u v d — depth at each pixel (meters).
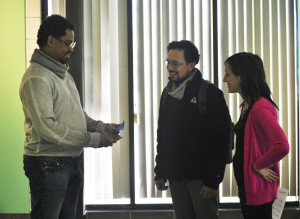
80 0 4.07
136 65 4.24
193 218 2.65
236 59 2.24
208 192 2.41
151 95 4.24
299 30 4.16
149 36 4.23
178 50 2.53
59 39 2.30
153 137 4.25
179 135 2.51
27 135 2.30
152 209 4.22
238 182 2.26
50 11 4.16
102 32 4.23
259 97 2.17
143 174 4.27
